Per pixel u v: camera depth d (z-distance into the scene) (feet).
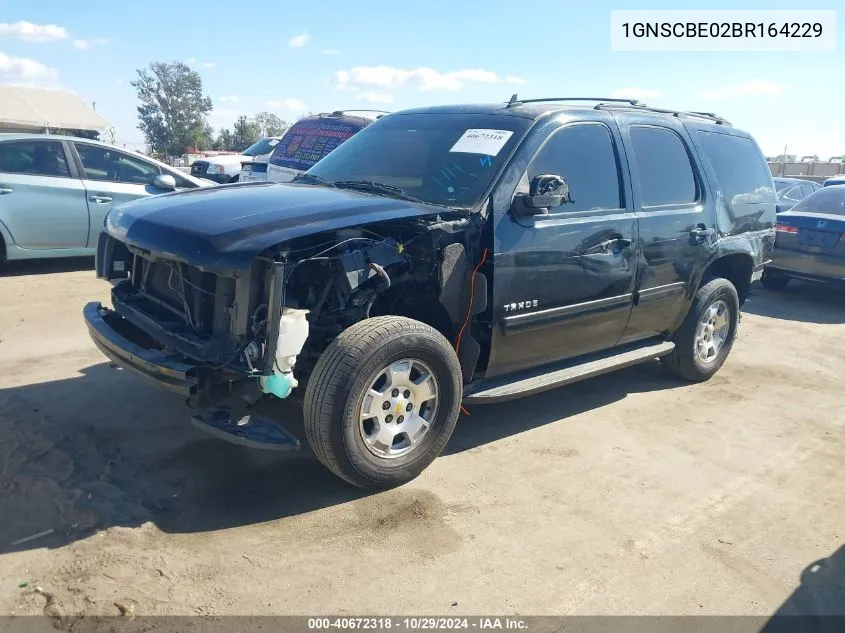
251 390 11.81
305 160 36.42
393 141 16.31
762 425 17.19
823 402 19.02
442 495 12.77
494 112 15.66
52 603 9.19
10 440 13.44
